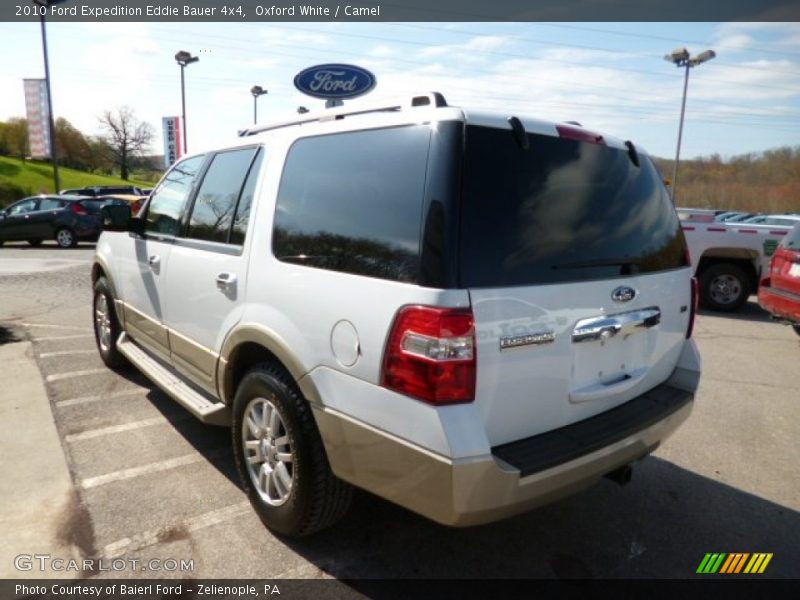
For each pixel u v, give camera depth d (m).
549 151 2.34
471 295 1.99
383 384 2.11
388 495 2.19
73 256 14.61
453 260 1.99
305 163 2.71
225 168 3.35
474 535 2.90
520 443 2.22
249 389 2.80
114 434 3.88
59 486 3.21
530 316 2.15
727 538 2.95
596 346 2.46
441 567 2.64
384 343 2.10
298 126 2.89
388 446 2.12
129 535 2.79
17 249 16.55
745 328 7.94
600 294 2.41
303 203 2.63
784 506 3.27
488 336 2.03
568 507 3.21
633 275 2.59
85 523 2.87
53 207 17.06
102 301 5.14
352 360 2.23
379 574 2.58
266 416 2.78
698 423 4.43
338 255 2.37
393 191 2.21
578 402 2.42
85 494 3.13
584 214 2.42
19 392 4.60
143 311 4.16
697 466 3.73
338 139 2.56
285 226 2.69
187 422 4.11
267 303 2.69
